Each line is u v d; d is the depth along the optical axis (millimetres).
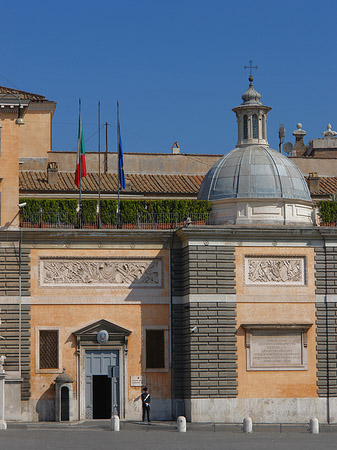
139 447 76125
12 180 101312
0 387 96500
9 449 74312
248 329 101312
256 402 100875
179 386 102688
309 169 135250
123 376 101938
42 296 101375
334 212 109375
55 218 103250
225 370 100500
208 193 109500
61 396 99438
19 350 100250
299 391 101938
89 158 128375
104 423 97812
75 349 101562
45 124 128500
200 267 101188
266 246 102938
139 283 103250
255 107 112812
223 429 93375
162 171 129625
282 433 90125
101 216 105062
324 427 96625
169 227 105562
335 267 103938
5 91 128500
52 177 121438
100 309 102312
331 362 102938
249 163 108688
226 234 101812
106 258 102875
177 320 103188
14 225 100875
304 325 102312
